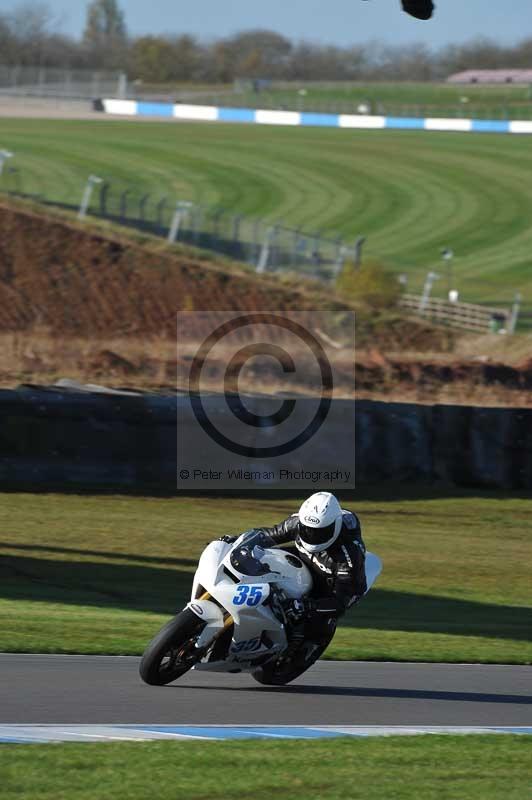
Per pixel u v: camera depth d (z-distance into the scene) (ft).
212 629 90.48
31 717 80.69
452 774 70.74
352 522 95.86
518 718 92.07
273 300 513.04
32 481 234.99
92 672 100.12
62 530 203.21
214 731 79.97
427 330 501.56
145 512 221.05
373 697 97.19
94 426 239.50
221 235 622.54
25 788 62.80
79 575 172.76
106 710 84.64
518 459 262.06
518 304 566.36
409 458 257.34
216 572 92.32
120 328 479.41
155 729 79.46
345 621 149.79
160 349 430.20
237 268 549.95
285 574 94.43
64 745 72.49
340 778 68.28
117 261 522.06
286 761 71.56
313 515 92.68
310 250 606.14
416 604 169.17
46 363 376.89
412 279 640.58
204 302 505.25
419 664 118.21
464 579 189.67
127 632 125.80
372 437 255.70
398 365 415.85
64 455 237.66
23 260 510.17
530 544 221.25
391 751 75.77
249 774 68.18
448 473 259.39
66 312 481.46
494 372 420.36
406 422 257.75
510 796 66.39
